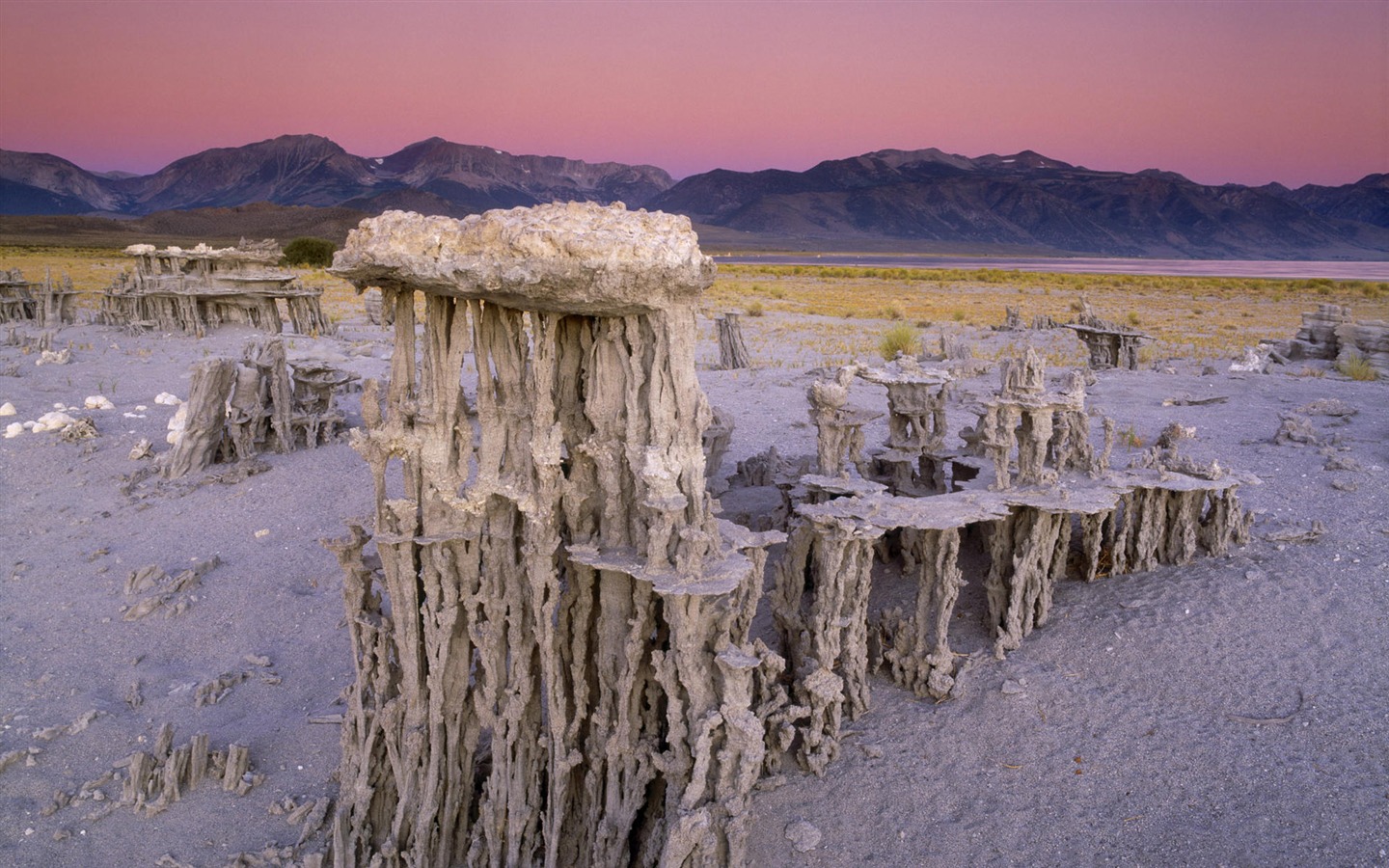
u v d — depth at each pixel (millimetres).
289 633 11828
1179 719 8586
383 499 7445
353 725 8250
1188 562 10922
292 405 18375
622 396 7289
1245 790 7766
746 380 24859
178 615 12031
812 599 11016
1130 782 7973
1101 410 20453
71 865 7984
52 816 8500
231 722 9938
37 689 10359
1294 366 27250
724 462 16703
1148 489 10539
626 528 7547
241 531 14469
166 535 14258
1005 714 8781
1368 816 7352
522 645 7703
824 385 10219
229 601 12430
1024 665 9461
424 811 7871
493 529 7516
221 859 8133
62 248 122625
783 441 18453
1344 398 21297
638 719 7629
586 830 7918
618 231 6387
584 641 7723
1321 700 8617
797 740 8844
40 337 27266
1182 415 19875
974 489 9914
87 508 15117
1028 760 8289
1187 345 34812
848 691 8953
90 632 11609
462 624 7871
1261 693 8789
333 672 10930
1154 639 9578
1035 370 9688
